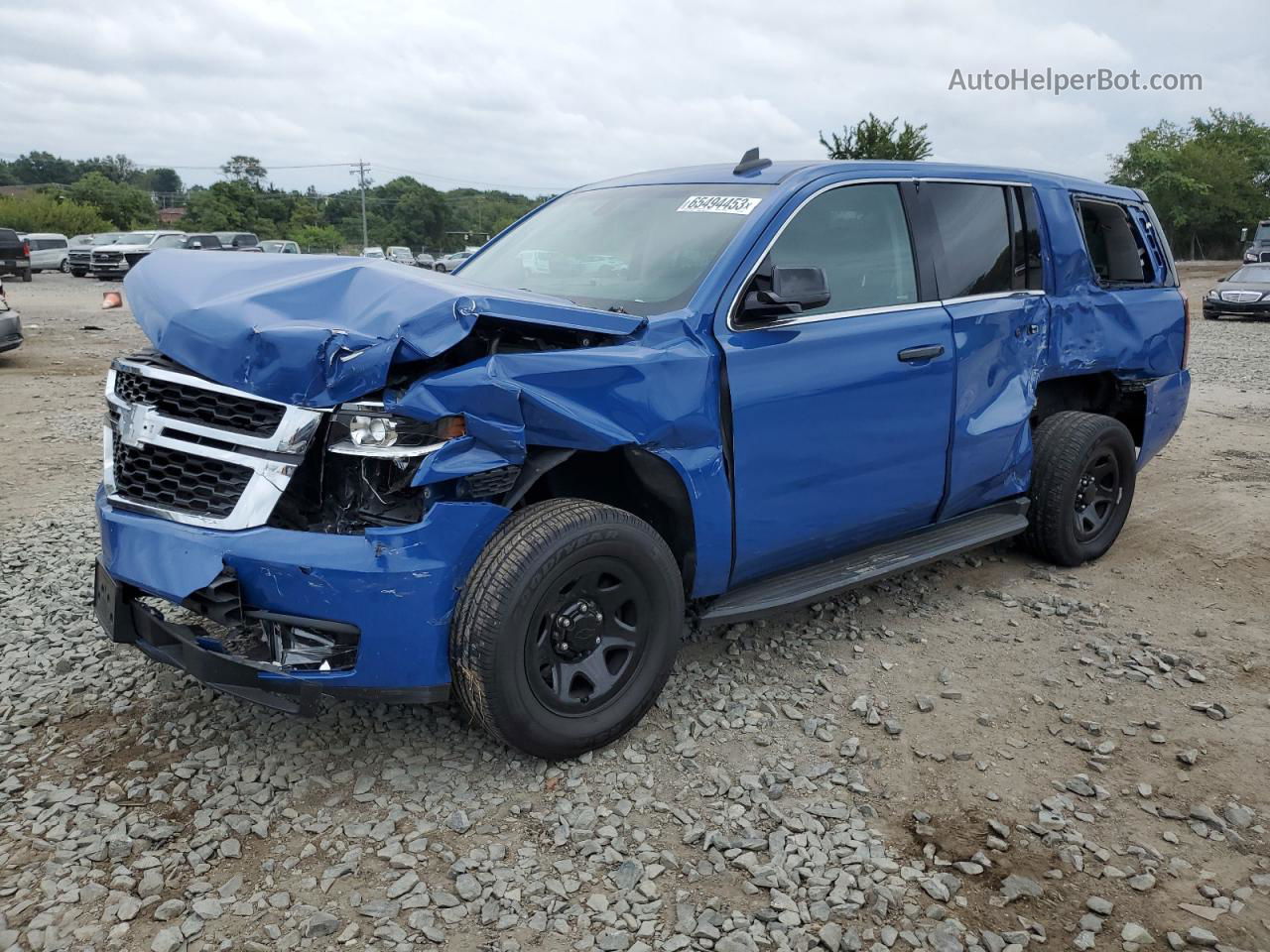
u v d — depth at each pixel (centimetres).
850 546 418
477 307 283
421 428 284
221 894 260
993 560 538
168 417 304
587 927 252
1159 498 677
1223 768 334
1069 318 488
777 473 365
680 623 340
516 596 290
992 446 454
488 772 320
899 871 276
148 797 301
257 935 246
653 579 326
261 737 337
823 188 390
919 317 411
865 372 385
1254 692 389
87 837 281
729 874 275
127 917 250
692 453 338
